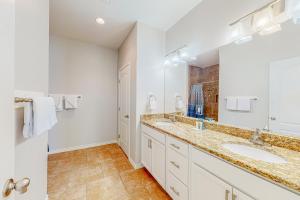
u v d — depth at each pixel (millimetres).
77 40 2994
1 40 423
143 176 2002
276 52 1123
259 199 726
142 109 2322
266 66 1184
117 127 3512
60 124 2863
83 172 2088
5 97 451
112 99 3459
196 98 1952
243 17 1293
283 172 688
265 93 1189
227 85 1508
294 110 1027
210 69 1728
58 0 1785
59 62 2830
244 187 792
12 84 494
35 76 1096
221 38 1568
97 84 3254
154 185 1790
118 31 2590
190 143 1194
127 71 2713
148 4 1881
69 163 2375
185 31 2109
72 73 2963
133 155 2367
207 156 1036
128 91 2645
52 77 2770
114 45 3238
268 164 774
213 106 1688
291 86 1040
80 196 1573
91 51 3162
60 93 2850
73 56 2967
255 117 1258
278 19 1112
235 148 1175
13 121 502
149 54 2385
